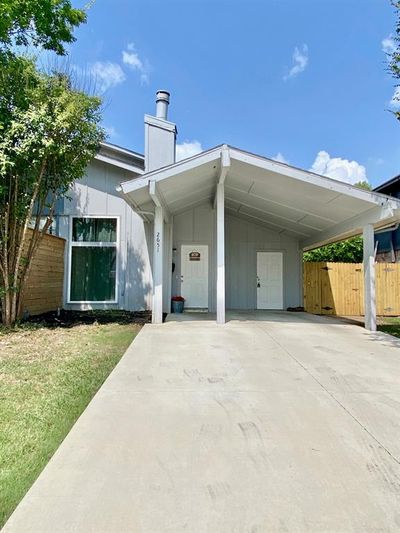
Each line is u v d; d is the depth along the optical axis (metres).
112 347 5.66
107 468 2.32
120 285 10.50
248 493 2.08
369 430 2.88
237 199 10.10
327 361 4.96
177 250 11.44
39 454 2.53
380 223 7.68
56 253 9.88
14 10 6.86
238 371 4.43
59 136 7.27
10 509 1.97
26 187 7.53
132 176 10.62
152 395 3.60
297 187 7.62
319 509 1.95
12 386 3.81
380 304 12.18
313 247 11.80
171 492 2.08
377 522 1.86
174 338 6.37
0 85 6.94
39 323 7.76
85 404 3.41
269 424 2.97
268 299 12.27
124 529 1.79
